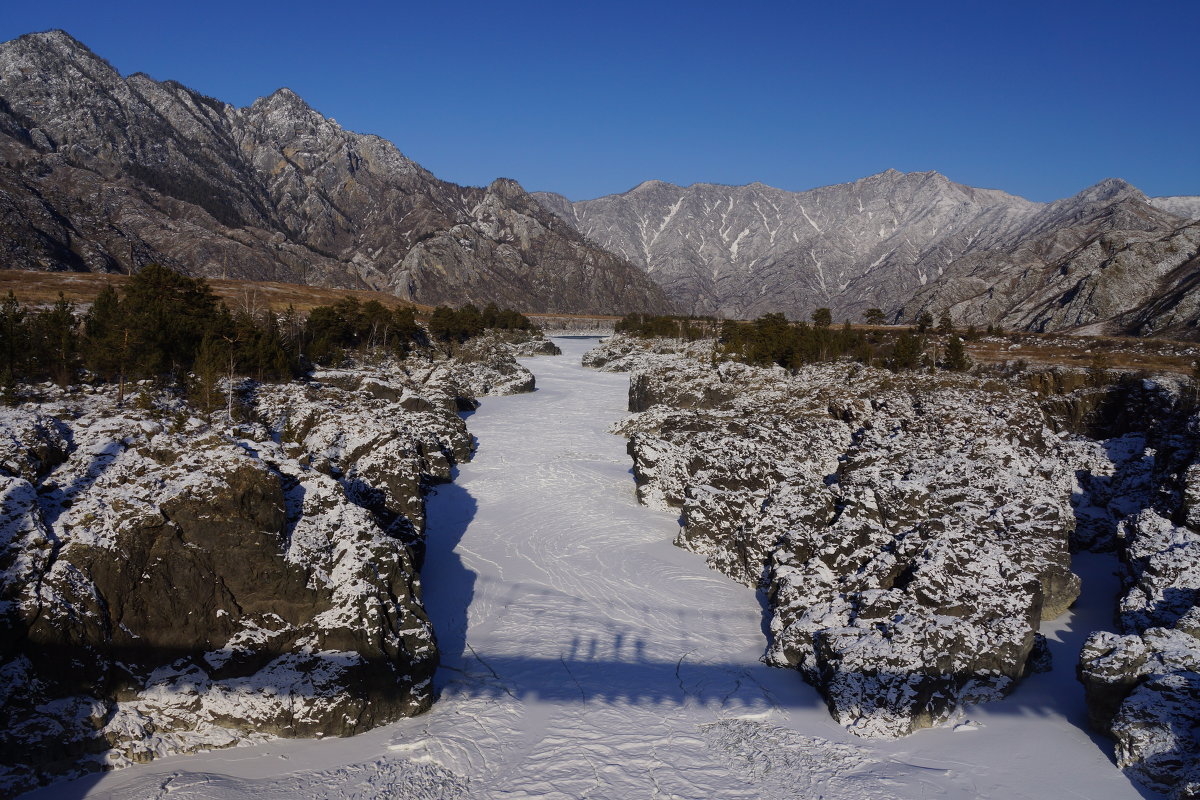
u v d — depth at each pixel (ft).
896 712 74.69
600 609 105.60
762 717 78.13
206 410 134.92
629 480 168.35
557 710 79.25
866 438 158.51
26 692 60.95
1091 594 109.29
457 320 415.64
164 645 69.15
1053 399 204.74
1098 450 153.17
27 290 330.54
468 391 278.87
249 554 72.28
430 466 160.35
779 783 66.95
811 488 121.70
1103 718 73.15
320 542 78.18
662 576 117.91
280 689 69.97
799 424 167.63
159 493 72.84
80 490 74.74
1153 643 73.97
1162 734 66.49
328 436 126.52
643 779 67.62
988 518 107.65
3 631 60.49
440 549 125.59
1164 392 180.65
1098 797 64.39
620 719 77.66
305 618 73.72
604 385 330.34
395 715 75.61
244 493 73.87
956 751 71.36
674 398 229.04
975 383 199.21
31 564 64.64
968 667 79.10
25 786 59.26
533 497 155.02
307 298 506.07
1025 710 78.54
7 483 69.15
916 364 272.51
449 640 95.20
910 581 88.43
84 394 134.72
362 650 73.36
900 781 66.64
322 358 228.84
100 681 65.36
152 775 63.21
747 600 110.22
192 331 163.94
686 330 490.08
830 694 78.79
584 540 132.46
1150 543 101.24
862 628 83.56
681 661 91.25
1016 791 65.26
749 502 125.80
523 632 97.81
